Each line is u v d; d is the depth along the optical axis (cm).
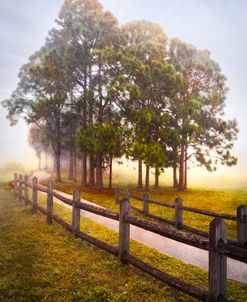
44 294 483
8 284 514
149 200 1353
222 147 3212
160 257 698
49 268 592
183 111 2923
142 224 553
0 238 820
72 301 464
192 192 3014
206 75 3338
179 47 3419
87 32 3005
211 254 416
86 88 3080
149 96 2895
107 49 2875
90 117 3006
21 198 1650
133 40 3359
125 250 612
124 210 614
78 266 607
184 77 3191
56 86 3362
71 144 3759
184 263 660
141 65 2752
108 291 492
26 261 630
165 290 510
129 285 523
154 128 2928
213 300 408
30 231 896
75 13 3231
